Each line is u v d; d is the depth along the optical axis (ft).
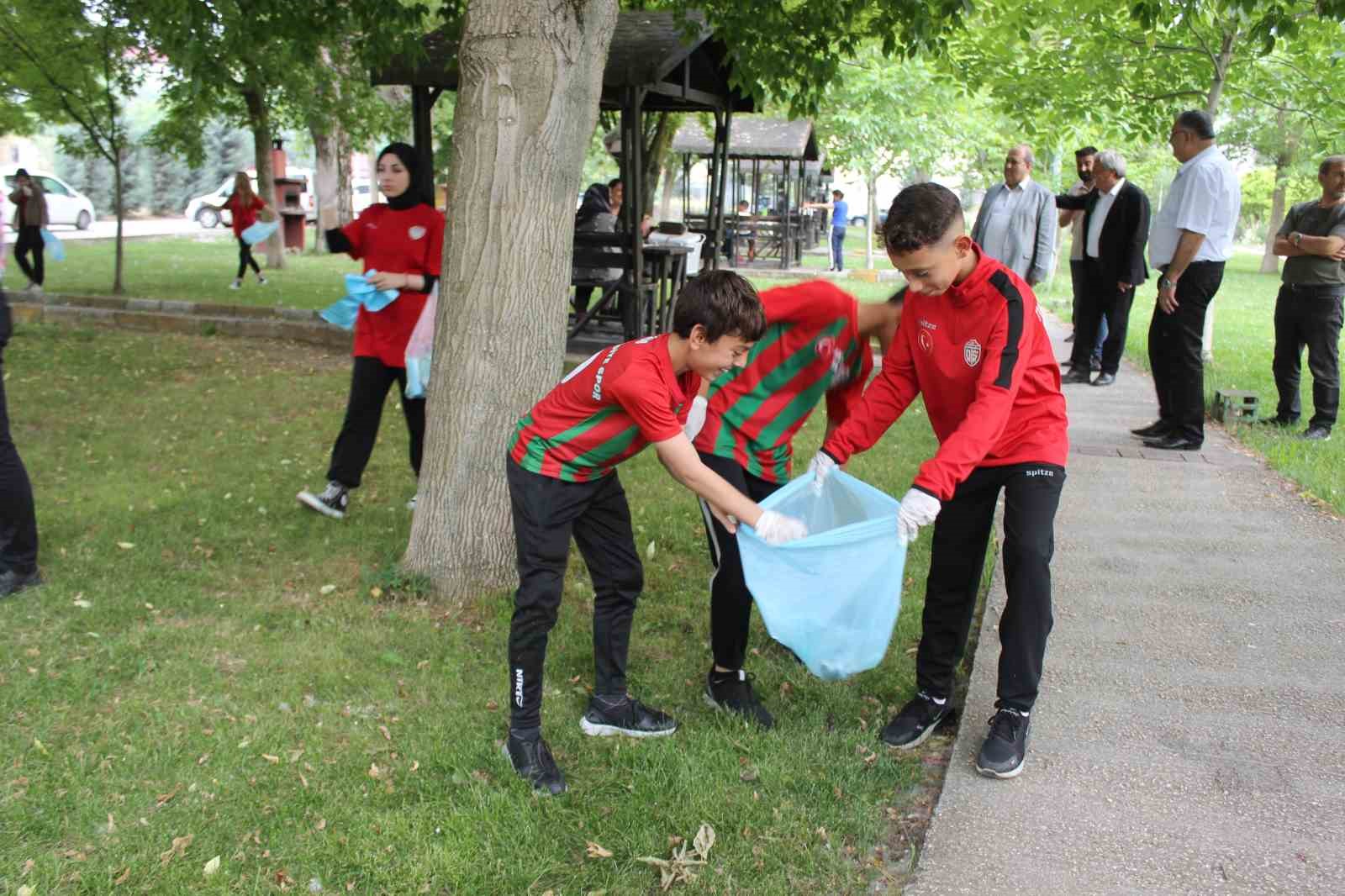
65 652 13.03
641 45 30.94
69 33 45.09
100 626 13.85
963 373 10.36
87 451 22.85
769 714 12.05
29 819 9.76
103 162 151.74
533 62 13.88
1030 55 37.14
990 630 14.17
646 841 9.69
